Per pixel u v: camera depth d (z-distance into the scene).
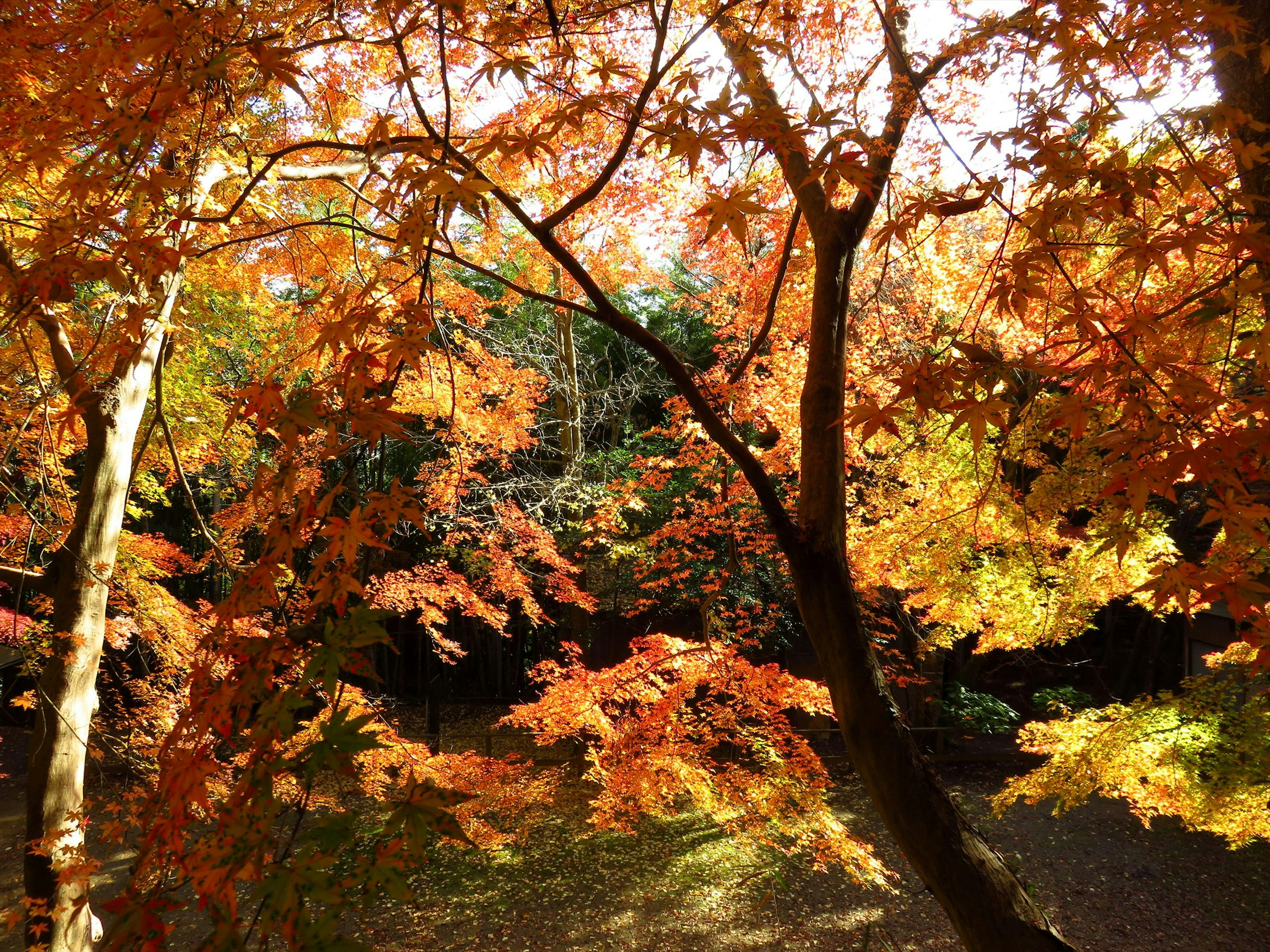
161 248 1.87
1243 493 1.40
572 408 12.33
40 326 4.14
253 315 8.14
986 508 5.21
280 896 0.93
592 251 7.43
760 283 5.96
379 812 5.43
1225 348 3.18
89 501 4.17
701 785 5.42
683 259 8.76
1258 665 1.60
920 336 5.52
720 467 5.80
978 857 2.63
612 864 8.65
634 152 5.10
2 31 2.50
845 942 7.40
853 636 2.91
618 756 5.49
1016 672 15.12
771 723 5.52
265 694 1.13
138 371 4.34
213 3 1.93
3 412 4.32
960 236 6.06
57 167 3.08
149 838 1.11
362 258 5.95
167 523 13.49
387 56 4.78
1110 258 4.04
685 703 6.03
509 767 6.10
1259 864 8.83
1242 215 2.07
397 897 0.94
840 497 3.06
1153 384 1.65
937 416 3.78
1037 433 4.29
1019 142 2.06
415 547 12.48
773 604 10.49
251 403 1.32
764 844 5.95
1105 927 7.73
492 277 2.32
